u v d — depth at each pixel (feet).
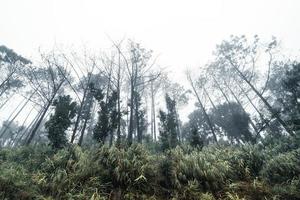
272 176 25.81
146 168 26.13
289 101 52.47
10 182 20.57
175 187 24.47
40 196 20.08
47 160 26.78
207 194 22.79
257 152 31.58
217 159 29.84
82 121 69.26
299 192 21.52
